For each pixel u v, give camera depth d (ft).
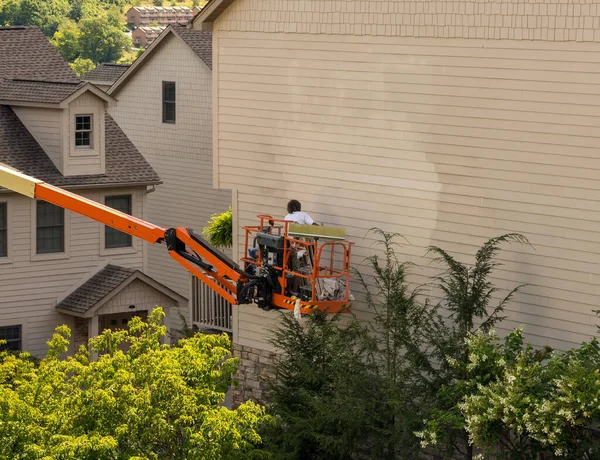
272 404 136.77
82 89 224.94
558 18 123.85
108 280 224.33
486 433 112.78
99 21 562.25
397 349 133.28
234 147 156.76
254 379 157.58
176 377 115.85
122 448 114.21
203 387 122.21
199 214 264.11
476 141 131.95
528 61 126.72
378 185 141.69
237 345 159.63
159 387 115.44
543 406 107.55
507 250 130.21
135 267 234.38
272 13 150.41
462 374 124.06
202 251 135.23
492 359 117.39
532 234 128.16
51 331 224.74
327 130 146.20
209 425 114.42
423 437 120.47
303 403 136.98
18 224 219.41
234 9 154.61
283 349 143.13
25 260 220.84
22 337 221.66
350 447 129.49
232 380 127.24
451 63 133.18
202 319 207.10
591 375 108.27
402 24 137.18
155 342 127.75
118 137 240.32
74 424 113.80
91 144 229.66
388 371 130.82
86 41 560.61
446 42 133.39
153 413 114.11
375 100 140.87
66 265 225.76
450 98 133.69
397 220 140.15
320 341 136.67
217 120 158.10
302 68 148.05
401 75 137.90
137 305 224.74
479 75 130.82
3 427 109.81
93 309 218.59
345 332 135.95
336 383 129.49
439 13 133.59
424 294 137.90
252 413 122.21
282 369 141.08
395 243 140.46
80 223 227.20
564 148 124.88
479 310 126.41
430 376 129.70
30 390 118.93
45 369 120.67
